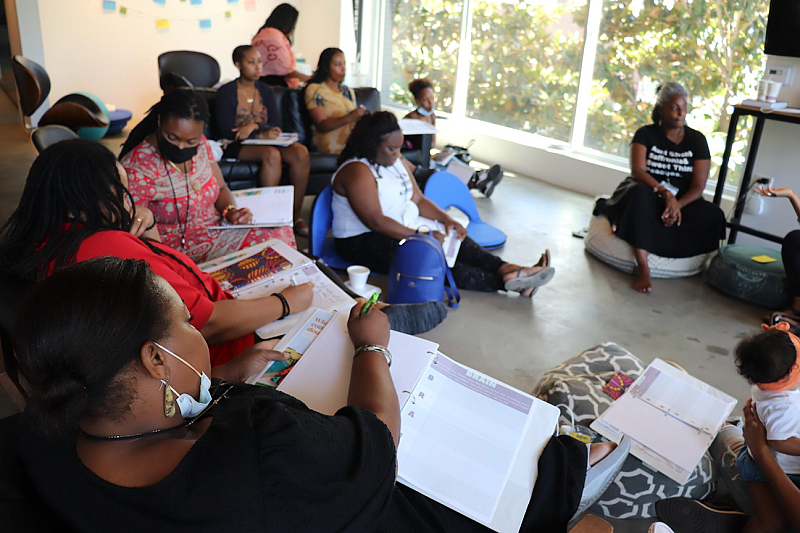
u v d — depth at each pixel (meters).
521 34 5.73
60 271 0.82
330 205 3.33
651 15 4.71
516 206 4.84
